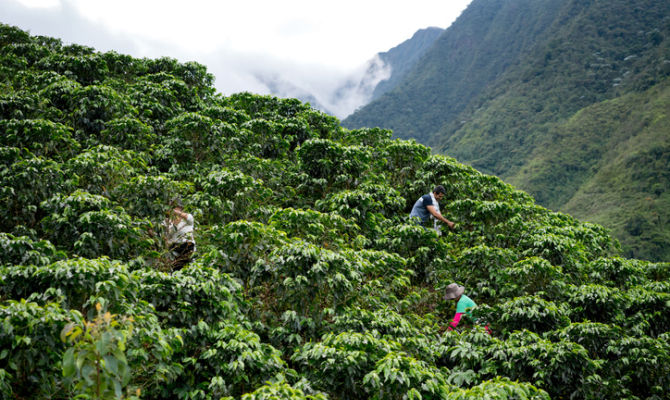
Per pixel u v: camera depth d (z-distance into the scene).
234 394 4.40
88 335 3.02
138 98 11.87
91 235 5.50
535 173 107.62
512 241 9.34
